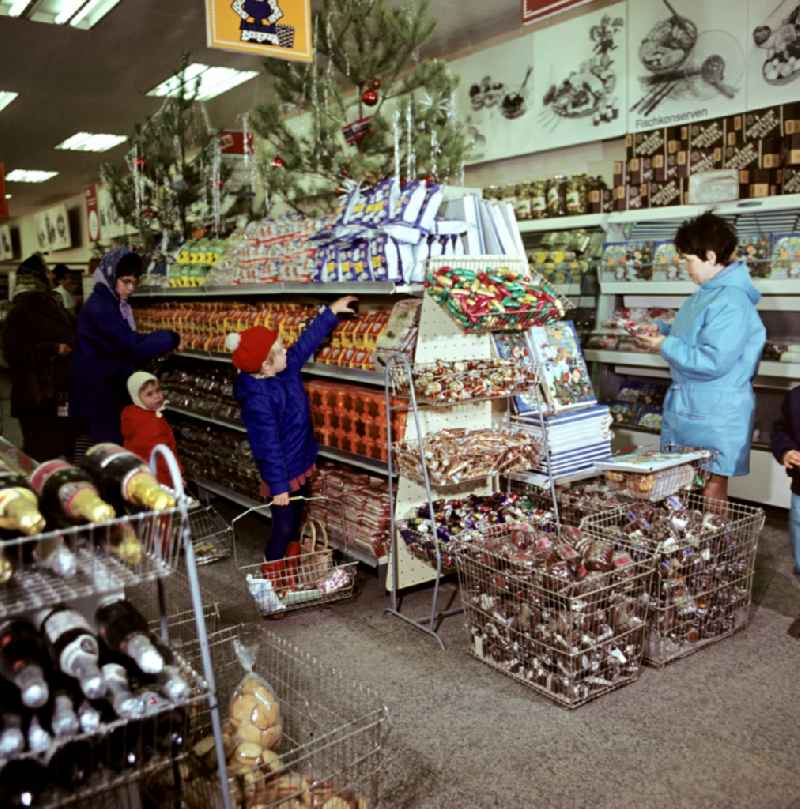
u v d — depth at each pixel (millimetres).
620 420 5652
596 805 2297
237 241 6016
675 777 2414
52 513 1713
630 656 2965
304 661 2869
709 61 5449
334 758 2340
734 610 3352
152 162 7457
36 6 6602
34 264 6117
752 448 5055
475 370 3516
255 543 4766
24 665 1543
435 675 3090
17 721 1538
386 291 3590
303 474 3891
